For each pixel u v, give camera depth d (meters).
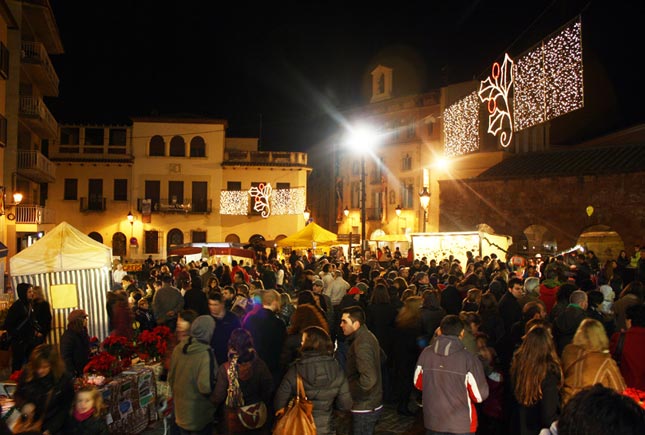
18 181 30.97
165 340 9.20
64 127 49.16
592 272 16.38
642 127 34.38
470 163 43.22
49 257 12.20
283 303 10.63
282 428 5.24
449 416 5.57
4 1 23.25
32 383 5.40
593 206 29.48
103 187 49.25
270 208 49.56
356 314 6.65
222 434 7.12
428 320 9.07
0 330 11.84
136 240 48.16
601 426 2.39
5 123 24.80
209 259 27.03
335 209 58.81
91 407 5.67
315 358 5.69
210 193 49.94
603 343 5.57
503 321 8.80
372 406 6.53
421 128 49.62
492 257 19.55
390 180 52.16
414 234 24.00
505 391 6.83
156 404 8.87
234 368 5.89
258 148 55.53
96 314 12.42
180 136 50.03
